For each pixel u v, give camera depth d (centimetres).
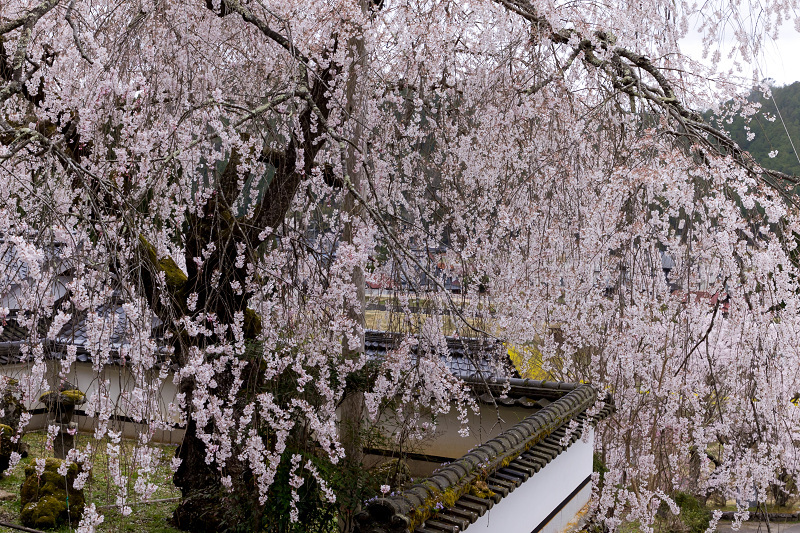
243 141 381
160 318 331
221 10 401
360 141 420
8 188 325
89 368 773
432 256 430
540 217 451
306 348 377
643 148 394
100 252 287
